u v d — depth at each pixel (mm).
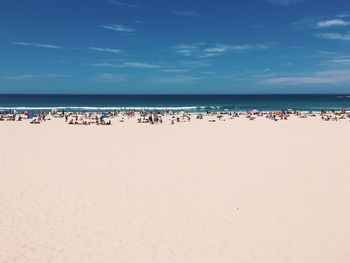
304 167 16781
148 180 14406
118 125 36938
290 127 35312
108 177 14812
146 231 9414
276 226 9727
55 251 8258
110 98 162500
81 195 12320
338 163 17625
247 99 153875
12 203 11344
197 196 12328
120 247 8508
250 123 39656
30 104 98625
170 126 36250
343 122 40719
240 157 19328
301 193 12648
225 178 14781
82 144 23750
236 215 10547
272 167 16797
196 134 29734
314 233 9258
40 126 34969
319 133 30359
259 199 12000
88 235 9133
